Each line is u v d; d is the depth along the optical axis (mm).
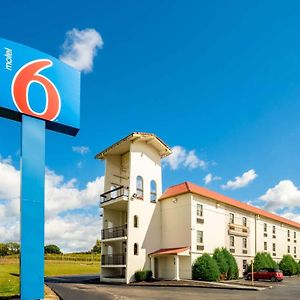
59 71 18062
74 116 18219
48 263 77938
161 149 41406
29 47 17203
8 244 116938
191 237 36500
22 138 16375
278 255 52000
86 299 20734
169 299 21172
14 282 26734
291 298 22219
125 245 38531
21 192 15852
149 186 39938
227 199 44562
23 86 16703
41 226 16031
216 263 36219
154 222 39375
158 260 38281
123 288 28844
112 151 41875
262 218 49656
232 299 21391
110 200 39094
